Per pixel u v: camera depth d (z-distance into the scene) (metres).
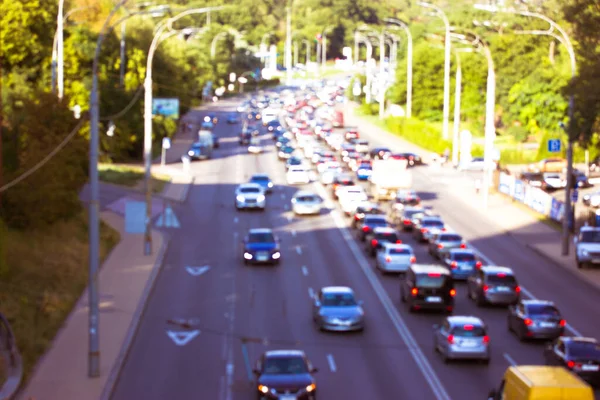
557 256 57.38
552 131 112.00
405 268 50.88
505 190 84.75
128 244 59.12
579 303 44.97
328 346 36.50
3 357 31.80
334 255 57.31
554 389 20.64
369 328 39.53
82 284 46.88
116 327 38.41
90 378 30.97
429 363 33.84
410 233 67.12
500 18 144.38
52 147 52.91
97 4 112.94
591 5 58.03
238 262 54.94
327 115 167.25
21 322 36.44
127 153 107.25
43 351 34.47
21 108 67.56
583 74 54.28
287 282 49.34
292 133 146.50
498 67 138.75
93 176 31.88
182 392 30.03
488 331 39.12
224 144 130.62
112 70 106.81
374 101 179.25
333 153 117.94
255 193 76.00
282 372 28.22
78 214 60.72
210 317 41.38
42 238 52.25
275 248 53.81
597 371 29.84
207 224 68.88
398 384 30.95
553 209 71.25
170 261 54.97
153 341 37.12
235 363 33.81
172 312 42.25
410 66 142.75
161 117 118.25
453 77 148.62
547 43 135.88
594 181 93.75
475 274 46.88
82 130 59.06
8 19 84.25
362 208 65.88
